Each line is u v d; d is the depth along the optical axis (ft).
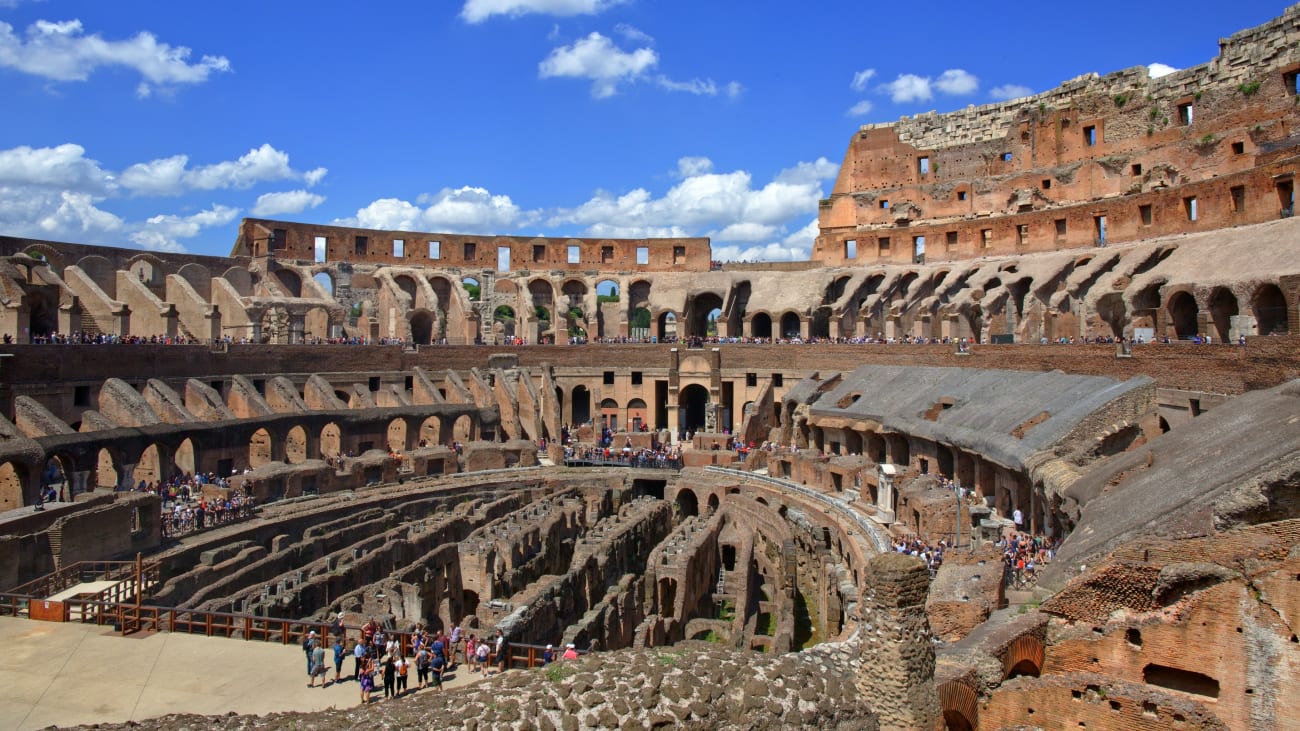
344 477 199.41
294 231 294.05
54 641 89.20
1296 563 71.10
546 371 277.64
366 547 150.20
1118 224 234.58
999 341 237.86
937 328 264.31
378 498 190.70
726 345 286.66
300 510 175.63
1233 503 79.46
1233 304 180.96
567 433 280.31
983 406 179.32
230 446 190.49
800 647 133.90
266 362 230.27
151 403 191.52
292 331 260.62
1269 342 129.29
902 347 246.27
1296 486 76.64
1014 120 291.17
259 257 283.38
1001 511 154.92
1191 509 84.94
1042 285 234.17
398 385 261.03
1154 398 135.13
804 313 294.05
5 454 141.08
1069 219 249.34
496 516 194.08
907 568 66.69
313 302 265.34
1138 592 79.05
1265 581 72.23
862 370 249.75
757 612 148.77
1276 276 159.12
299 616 118.83
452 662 89.20
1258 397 113.09
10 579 116.47
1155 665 76.89
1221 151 230.07
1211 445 102.47
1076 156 274.16
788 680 68.64
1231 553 75.46
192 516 155.53
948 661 75.31
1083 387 158.61
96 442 158.81
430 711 63.10
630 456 243.19
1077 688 72.33
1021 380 185.26
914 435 184.34
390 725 61.21
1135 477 107.65
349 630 103.24
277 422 202.80
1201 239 203.51
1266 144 209.05
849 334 290.76
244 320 250.98
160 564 133.28
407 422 233.96
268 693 77.97
